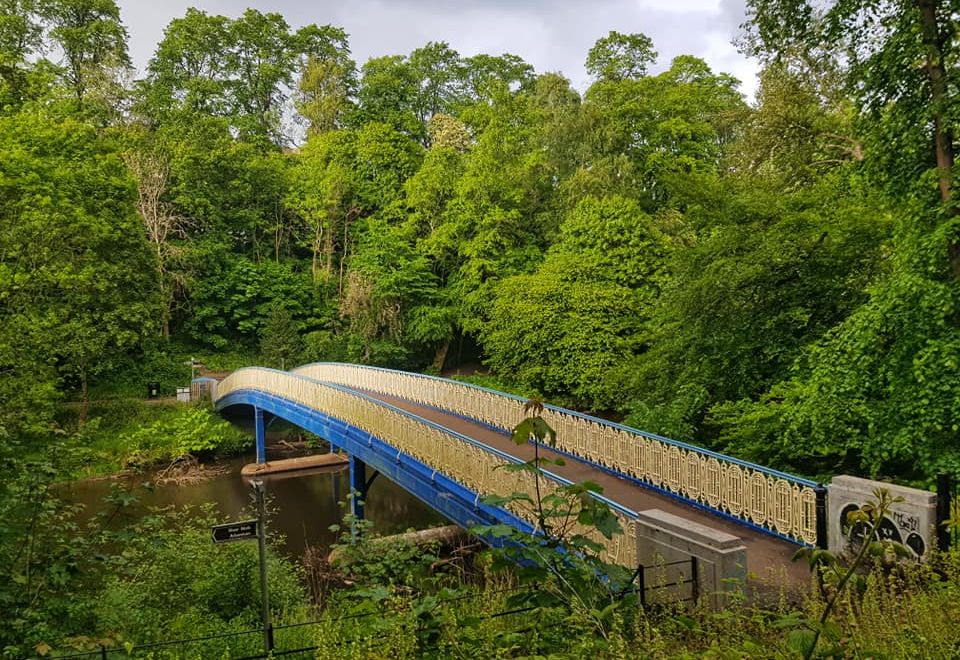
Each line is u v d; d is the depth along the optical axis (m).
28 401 11.27
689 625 3.92
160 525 7.26
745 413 12.25
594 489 3.38
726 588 5.25
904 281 8.67
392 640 3.60
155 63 47.19
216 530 5.07
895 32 9.05
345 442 17.61
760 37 10.71
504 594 5.00
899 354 8.96
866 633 3.55
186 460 26.09
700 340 12.97
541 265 24.95
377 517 20.19
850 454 11.56
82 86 39.75
